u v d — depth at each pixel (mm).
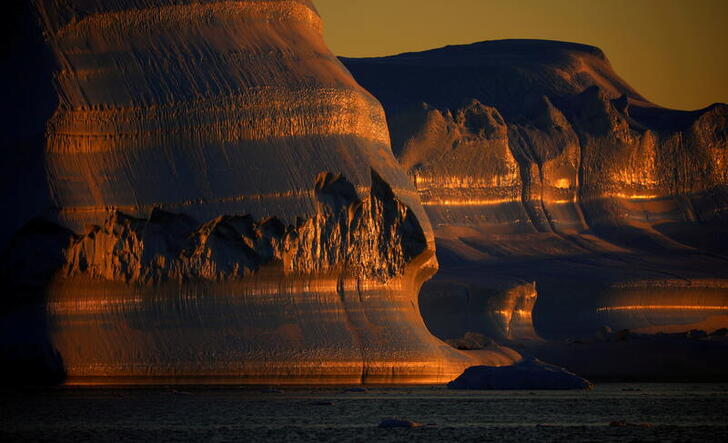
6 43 138875
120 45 140750
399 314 157625
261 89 147000
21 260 129000
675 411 110625
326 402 115375
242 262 140500
